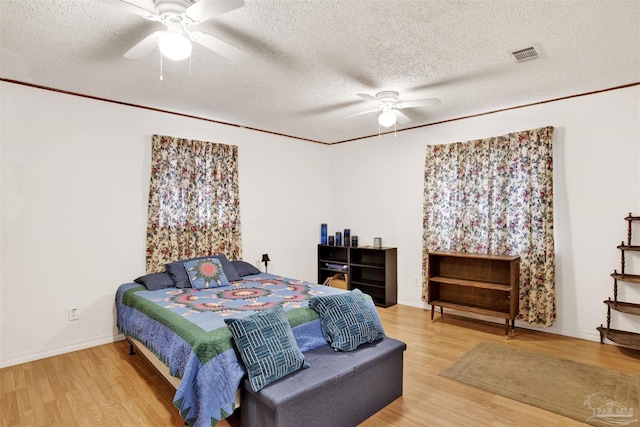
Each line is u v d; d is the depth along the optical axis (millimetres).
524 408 2396
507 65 2875
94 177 3602
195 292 3332
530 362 3109
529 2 1993
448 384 2736
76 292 3488
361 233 5668
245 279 4004
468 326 4117
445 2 1993
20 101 3188
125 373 2945
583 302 3656
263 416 1931
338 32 2334
